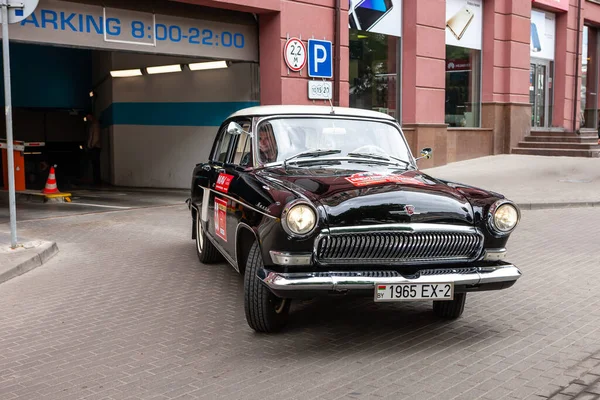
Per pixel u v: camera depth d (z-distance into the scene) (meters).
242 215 5.15
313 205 4.43
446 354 4.59
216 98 15.54
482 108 20.64
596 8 24.97
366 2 16.28
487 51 20.34
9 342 4.98
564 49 23.42
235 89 14.99
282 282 4.30
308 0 14.18
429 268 4.59
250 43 14.06
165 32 12.53
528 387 3.97
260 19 14.02
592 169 17.42
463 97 20.00
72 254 8.27
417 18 17.20
